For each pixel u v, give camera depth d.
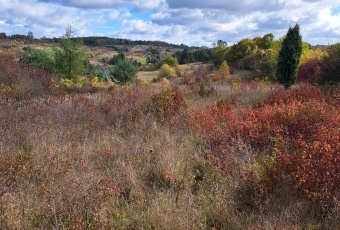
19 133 6.20
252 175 4.02
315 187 3.61
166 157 5.10
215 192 4.02
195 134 6.60
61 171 4.52
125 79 23.19
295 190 3.71
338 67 12.24
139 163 5.18
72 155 5.39
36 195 3.87
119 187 4.14
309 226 3.25
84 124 7.35
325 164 3.77
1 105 8.22
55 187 3.87
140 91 11.13
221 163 4.66
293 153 4.26
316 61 19.23
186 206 3.61
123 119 8.09
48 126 6.91
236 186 4.07
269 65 27.39
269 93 11.32
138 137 6.50
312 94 9.17
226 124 6.74
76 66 19.92
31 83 12.66
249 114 7.11
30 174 4.30
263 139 5.46
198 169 5.04
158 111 8.39
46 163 4.75
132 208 3.79
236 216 3.54
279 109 6.71
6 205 3.44
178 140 6.20
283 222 3.22
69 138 6.32
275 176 3.89
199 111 8.84
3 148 5.32
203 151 5.39
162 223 3.38
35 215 3.42
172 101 8.77
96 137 6.64
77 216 3.28
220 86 17.22
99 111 8.63
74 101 9.51
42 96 11.89
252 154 5.01
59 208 3.43
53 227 3.17
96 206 3.53
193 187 4.44
